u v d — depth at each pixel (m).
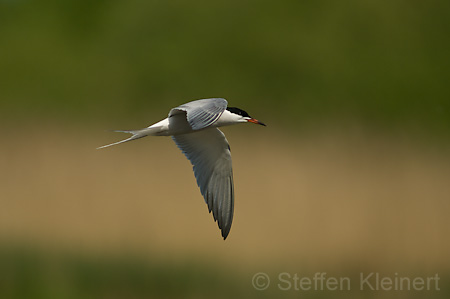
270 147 14.88
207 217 11.10
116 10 29.70
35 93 24.77
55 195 11.92
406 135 20.06
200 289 9.34
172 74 25.91
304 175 12.66
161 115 24.39
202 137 6.13
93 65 26.69
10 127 17.77
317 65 26.17
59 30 29.27
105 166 13.40
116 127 23.25
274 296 9.44
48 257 9.73
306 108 24.50
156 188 12.21
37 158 14.23
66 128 18.73
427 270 9.84
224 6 28.34
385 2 28.83
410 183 13.09
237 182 12.48
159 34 27.77
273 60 26.30
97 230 10.76
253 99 25.20
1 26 29.55
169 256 10.02
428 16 28.67
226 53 26.62
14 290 9.10
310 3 28.64
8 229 10.80
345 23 27.98
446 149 16.12
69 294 9.11
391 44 27.50
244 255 10.15
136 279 9.45
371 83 25.75
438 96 25.53
